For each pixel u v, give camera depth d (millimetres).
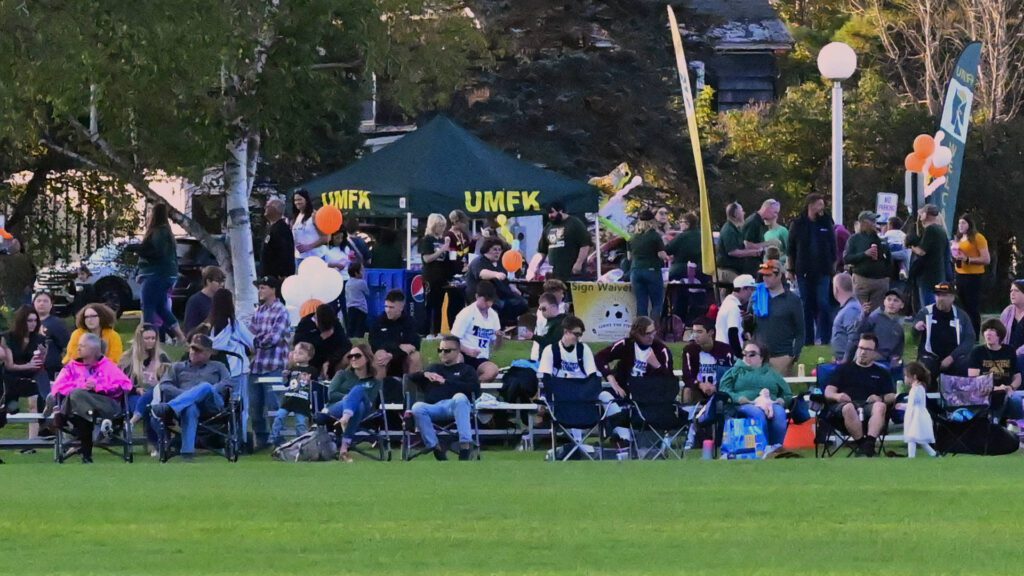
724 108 165000
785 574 29141
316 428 56125
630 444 57625
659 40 138750
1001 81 162250
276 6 81500
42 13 73688
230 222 87062
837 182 85062
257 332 60281
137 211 119188
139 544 32906
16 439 59312
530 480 43812
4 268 91500
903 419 59000
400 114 142500
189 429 55906
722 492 40250
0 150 106750
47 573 29703
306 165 124750
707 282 80750
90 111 82938
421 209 85312
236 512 37031
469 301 78062
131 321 98562
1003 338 61156
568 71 133750
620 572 29406
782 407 57688
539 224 112250
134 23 73688
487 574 29281
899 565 30094
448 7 104500
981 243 77562
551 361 57406
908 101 171250
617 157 137500
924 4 172125
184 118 82250
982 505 37719
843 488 40969
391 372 59781
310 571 29734
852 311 66812
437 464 51000
